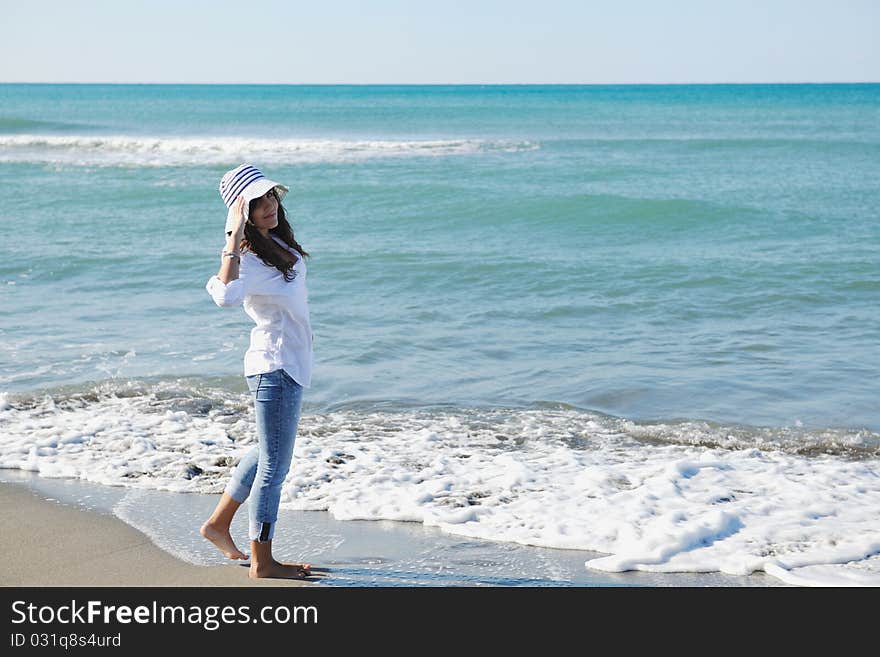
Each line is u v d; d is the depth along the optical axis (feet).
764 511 16.44
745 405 23.48
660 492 17.26
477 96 480.23
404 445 20.53
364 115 240.53
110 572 13.85
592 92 616.80
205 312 32.81
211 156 101.35
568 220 57.52
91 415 22.27
